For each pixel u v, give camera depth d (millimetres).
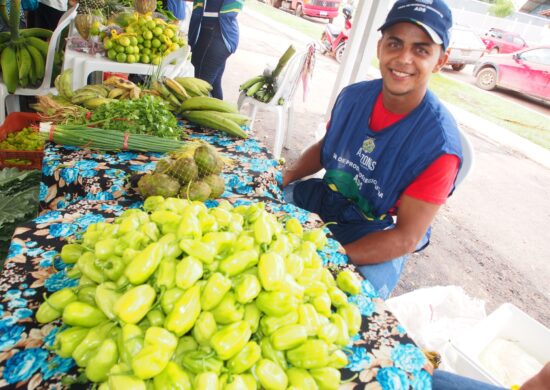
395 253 2162
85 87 2729
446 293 2631
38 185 2619
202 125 2875
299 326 1179
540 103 10812
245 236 1378
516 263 4277
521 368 2129
